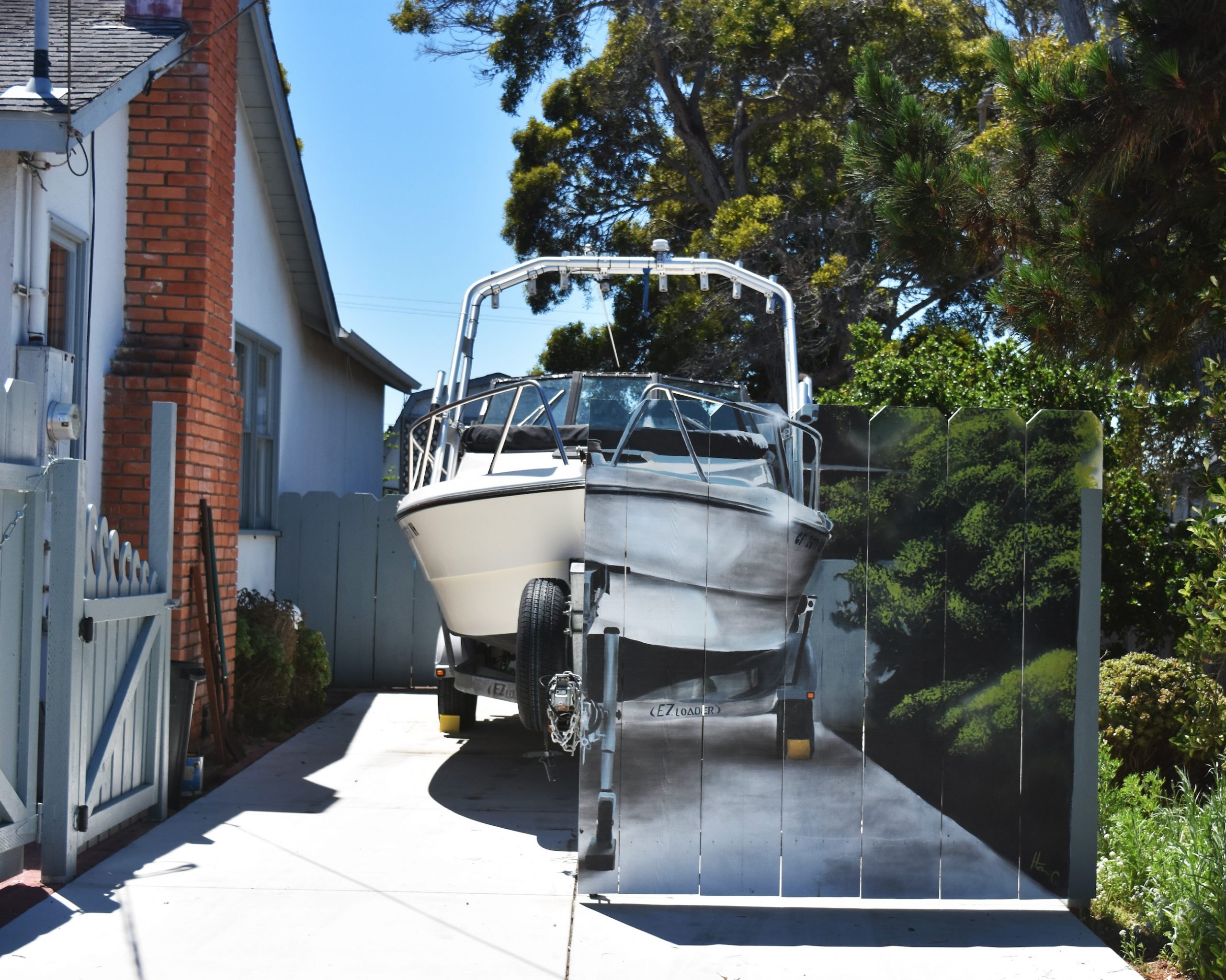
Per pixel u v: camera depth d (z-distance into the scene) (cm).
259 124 1012
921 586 494
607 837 492
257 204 1045
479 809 656
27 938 435
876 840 490
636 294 2561
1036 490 495
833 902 504
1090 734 490
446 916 472
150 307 769
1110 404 964
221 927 452
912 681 493
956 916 487
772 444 780
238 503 859
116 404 743
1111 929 478
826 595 495
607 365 2591
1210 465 807
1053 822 490
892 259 786
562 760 800
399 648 1150
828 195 2259
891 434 495
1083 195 697
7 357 634
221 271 809
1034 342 708
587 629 498
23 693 488
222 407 817
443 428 818
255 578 1056
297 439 1238
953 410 984
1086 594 491
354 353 1378
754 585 497
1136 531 921
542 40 2367
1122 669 678
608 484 502
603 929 462
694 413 831
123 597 550
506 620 703
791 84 2342
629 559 500
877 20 2266
